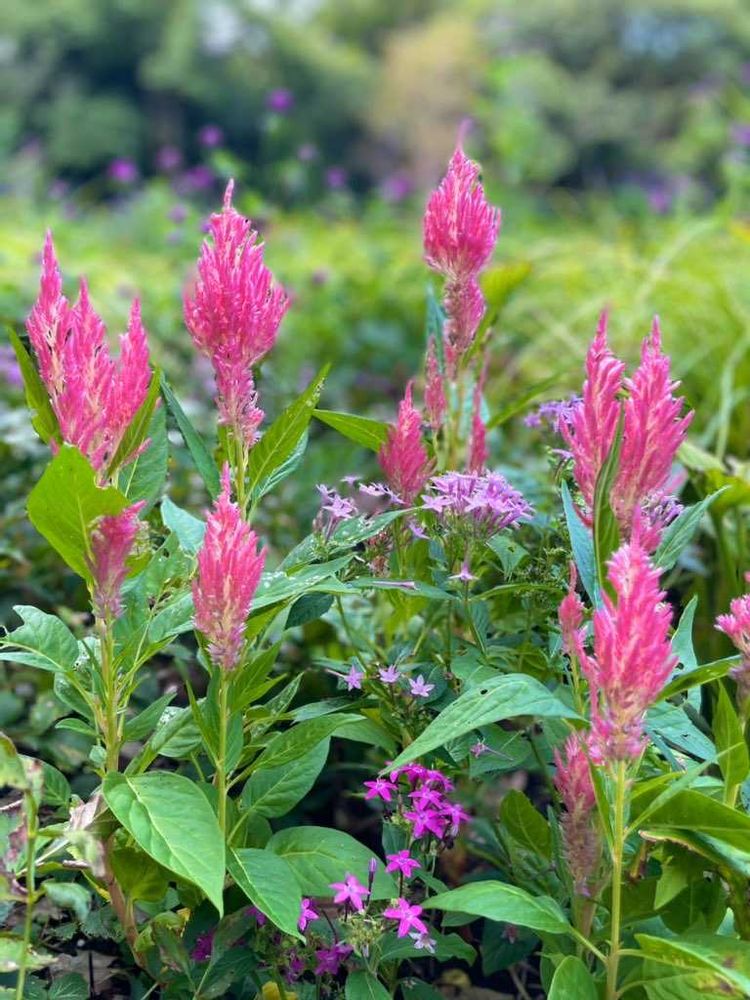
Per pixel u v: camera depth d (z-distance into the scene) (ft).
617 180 33.45
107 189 38.47
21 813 2.15
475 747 2.44
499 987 2.91
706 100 13.85
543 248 7.94
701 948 2.02
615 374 2.09
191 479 4.51
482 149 14.15
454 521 2.40
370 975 2.27
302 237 10.94
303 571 2.26
